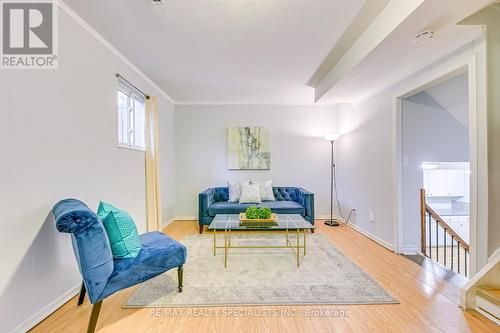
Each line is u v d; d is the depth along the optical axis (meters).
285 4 1.79
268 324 1.56
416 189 2.89
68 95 1.89
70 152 1.91
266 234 3.58
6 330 1.41
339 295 1.90
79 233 1.37
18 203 1.50
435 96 2.89
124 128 2.87
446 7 1.49
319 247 3.01
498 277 1.68
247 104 4.55
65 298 1.80
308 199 3.68
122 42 2.36
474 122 1.89
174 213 4.50
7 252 1.43
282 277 2.20
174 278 2.19
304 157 4.57
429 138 2.91
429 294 1.92
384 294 1.91
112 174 2.47
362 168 3.62
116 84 2.53
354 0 1.76
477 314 1.66
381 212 3.14
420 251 2.83
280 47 2.46
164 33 2.20
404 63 2.34
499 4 1.72
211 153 4.57
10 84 1.48
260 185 4.21
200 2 1.77
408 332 1.49
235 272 2.30
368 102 3.44
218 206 3.74
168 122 4.23
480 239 1.85
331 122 4.55
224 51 2.55
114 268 1.55
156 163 3.34
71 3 1.80
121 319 1.62
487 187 1.80
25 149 1.55
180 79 3.37
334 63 2.88
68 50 1.88
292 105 4.57
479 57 1.86
